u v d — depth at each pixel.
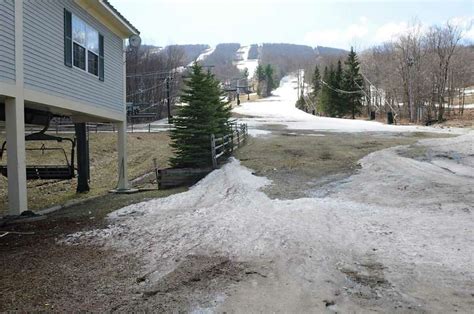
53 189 15.50
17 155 8.41
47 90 9.44
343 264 4.86
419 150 15.26
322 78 78.12
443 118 38.25
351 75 55.62
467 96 58.97
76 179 17.62
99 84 12.38
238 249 5.51
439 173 10.91
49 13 9.51
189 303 3.97
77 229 7.20
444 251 5.14
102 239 6.42
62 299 4.13
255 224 6.64
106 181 17.53
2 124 13.42
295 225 6.46
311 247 5.41
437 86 42.00
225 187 10.55
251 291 4.21
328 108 60.12
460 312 3.66
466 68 49.25
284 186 10.22
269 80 129.88
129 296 4.17
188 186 12.65
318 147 17.25
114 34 13.56
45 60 9.34
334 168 12.52
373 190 9.27
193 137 14.66
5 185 16.05
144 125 44.38
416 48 43.56
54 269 5.06
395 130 26.55
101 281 4.61
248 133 26.58
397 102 48.38
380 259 4.98
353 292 4.13
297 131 28.11
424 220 6.59
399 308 3.77
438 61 42.06
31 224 7.80
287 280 4.45
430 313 3.66
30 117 10.80
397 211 7.29
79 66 11.09
